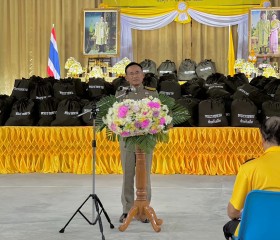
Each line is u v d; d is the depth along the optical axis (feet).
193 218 18.25
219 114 27.27
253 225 9.56
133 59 53.36
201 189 23.45
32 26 53.72
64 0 53.52
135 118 15.48
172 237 15.88
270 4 50.85
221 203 20.66
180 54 53.01
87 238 15.75
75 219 18.07
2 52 54.03
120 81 31.07
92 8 52.01
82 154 27.48
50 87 29.99
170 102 16.84
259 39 50.21
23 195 22.17
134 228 16.89
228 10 52.01
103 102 16.72
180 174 27.12
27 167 27.73
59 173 27.55
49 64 49.52
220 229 16.76
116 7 52.80
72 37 53.62
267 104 27.07
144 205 16.81
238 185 10.52
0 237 15.84
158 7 52.80
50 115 28.37
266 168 10.26
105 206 20.10
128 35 53.16
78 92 30.42
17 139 27.61
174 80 32.09
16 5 53.83
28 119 28.09
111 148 27.27
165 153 27.22
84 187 23.91
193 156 27.12
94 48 51.90
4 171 27.53
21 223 17.51
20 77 53.93
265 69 45.06
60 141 27.58
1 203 20.62
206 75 49.65
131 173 17.70
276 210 9.40
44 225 17.25
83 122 28.02
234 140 26.81
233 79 32.60
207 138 26.96
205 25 52.70
